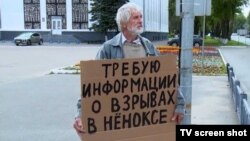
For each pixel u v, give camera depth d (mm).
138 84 3283
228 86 12750
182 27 4355
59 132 7094
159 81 3332
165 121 3393
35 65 21703
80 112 3262
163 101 3363
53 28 55188
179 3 4348
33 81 14570
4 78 15633
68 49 39094
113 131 3277
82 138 3248
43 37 54969
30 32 55312
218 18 52125
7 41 55719
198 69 17875
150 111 3336
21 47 43281
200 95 10938
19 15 55594
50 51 35562
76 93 11633
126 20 3348
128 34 3400
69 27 54719
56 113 8734
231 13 51156
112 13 50531
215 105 9406
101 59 3262
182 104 3414
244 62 22828
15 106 9594
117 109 3262
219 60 23266
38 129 7328
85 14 54219
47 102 10125
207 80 14383
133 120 3307
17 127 7480
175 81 3369
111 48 3422
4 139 6676
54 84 13695
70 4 54500
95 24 51719
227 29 52781
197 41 42281
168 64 3336
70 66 19875
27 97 10938
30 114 8648
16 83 13984
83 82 3164
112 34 51781
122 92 3258
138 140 3336
